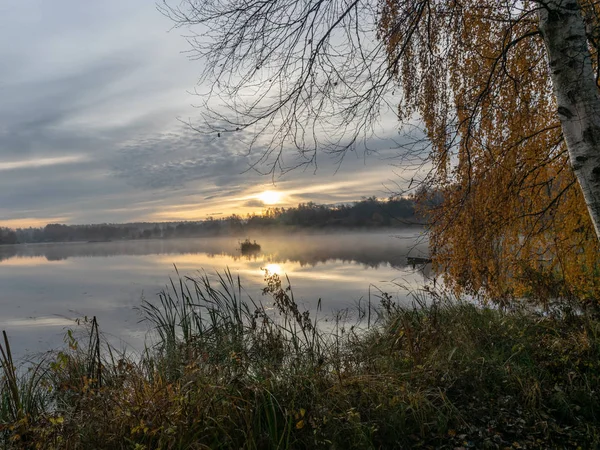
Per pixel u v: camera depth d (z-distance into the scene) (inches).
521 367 171.9
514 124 197.8
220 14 147.7
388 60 167.6
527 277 223.0
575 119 122.1
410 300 320.8
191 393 135.0
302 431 125.9
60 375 181.8
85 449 117.0
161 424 118.6
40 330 412.2
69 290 735.7
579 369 167.3
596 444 127.4
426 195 212.8
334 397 142.4
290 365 168.7
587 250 203.0
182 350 193.2
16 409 144.4
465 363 173.9
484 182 202.1
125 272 1069.8
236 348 203.0
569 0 123.6
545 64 194.5
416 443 132.3
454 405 149.9
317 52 152.1
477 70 196.2
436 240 219.9
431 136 199.5
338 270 880.3
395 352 192.1
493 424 140.0
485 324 225.9
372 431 129.3
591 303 213.0
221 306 261.0
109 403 130.7
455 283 229.1
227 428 122.7
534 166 203.2
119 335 335.3
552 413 147.6
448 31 181.9
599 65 161.9
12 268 1391.5
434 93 197.8
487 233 206.5
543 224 211.8
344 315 363.9
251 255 1712.6
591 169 119.6
